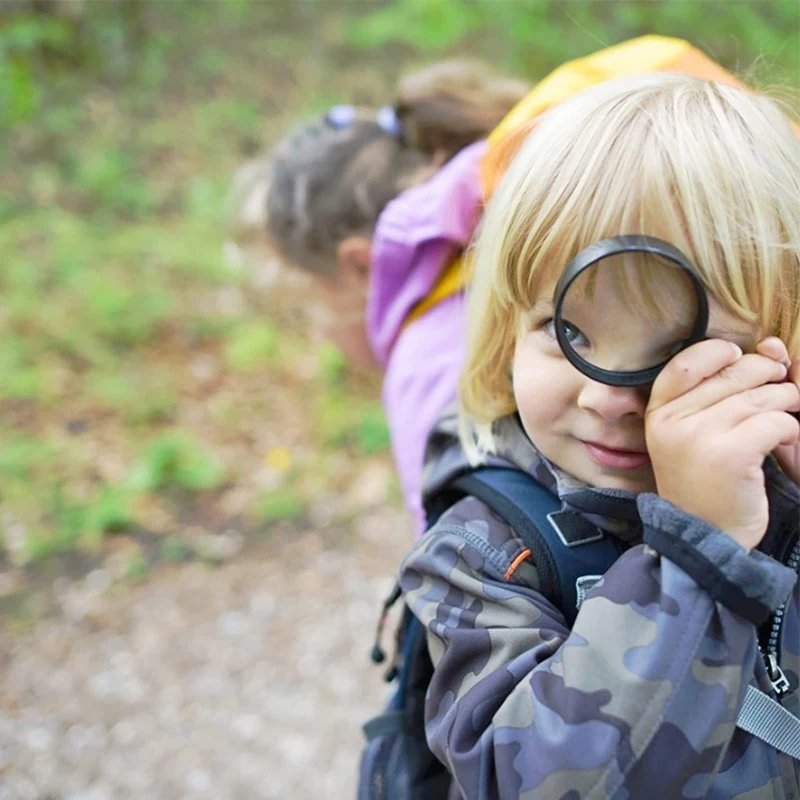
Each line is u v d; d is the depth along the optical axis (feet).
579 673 2.74
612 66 4.82
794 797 3.19
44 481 12.38
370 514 12.25
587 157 2.93
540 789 2.69
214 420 13.98
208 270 17.37
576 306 2.86
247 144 22.11
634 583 2.82
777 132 3.01
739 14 18.72
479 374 3.50
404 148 6.64
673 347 2.83
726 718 2.67
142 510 12.11
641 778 2.64
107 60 23.63
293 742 8.94
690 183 2.78
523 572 3.21
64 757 8.67
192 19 26.05
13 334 15.12
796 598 3.22
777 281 2.89
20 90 20.52
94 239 18.11
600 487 3.12
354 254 6.56
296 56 25.40
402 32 21.31
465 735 2.93
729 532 2.79
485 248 3.35
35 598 10.66
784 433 2.79
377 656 4.28
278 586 10.98
